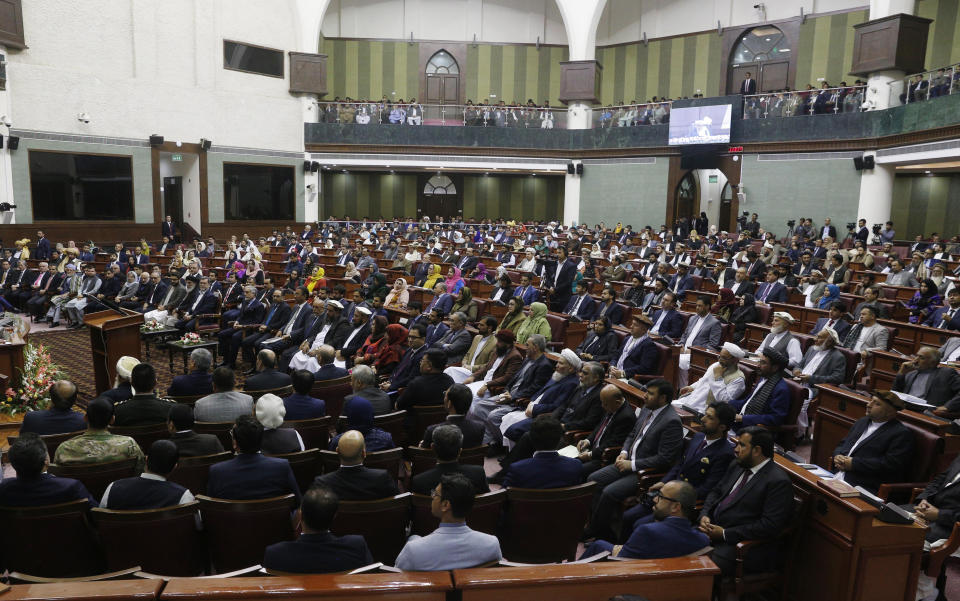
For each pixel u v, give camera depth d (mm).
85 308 13125
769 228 22266
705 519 3986
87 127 20781
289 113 25625
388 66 30219
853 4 24312
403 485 5520
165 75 22516
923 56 19328
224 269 16109
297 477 4438
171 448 3680
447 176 30391
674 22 28297
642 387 6184
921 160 17688
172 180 24641
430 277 13461
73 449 4227
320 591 2516
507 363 7148
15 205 19453
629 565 2801
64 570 3584
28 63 19516
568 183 26422
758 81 26609
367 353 8289
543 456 4113
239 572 2805
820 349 7215
